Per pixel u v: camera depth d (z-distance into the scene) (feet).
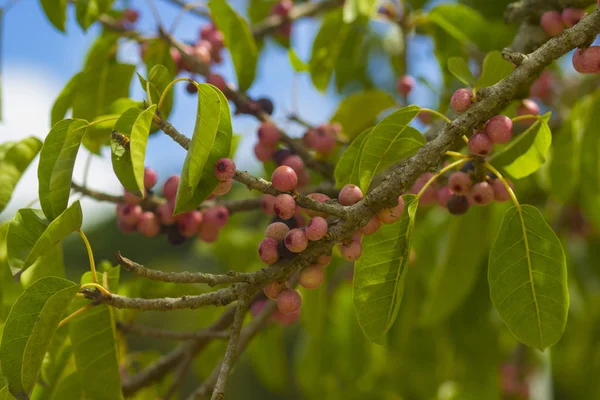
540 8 2.19
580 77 3.34
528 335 1.86
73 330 2.00
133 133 1.70
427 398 3.00
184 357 2.44
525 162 2.04
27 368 1.81
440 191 2.16
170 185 2.19
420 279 2.85
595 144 2.51
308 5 3.05
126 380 2.41
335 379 3.27
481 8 2.95
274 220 1.89
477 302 2.88
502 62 1.99
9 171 2.18
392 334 2.95
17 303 1.79
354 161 1.97
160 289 2.35
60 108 2.50
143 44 2.52
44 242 1.78
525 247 1.87
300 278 1.82
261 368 3.28
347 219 1.78
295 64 2.44
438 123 2.28
